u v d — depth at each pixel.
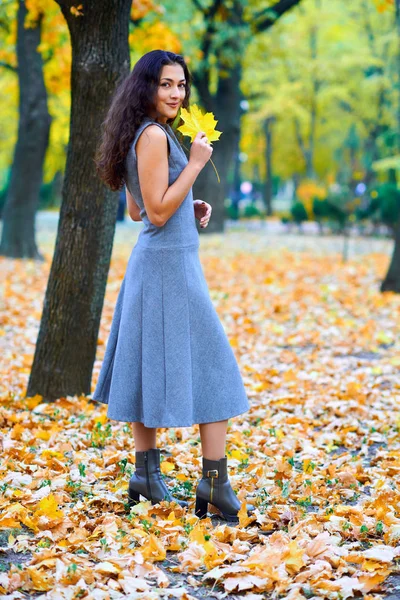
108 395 3.80
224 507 3.64
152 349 3.53
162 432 5.25
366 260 17.89
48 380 5.97
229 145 22.70
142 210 3.60
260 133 46.84
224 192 24.42
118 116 3.50
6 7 15.45
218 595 2.91
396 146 31.83
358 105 35.06
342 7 33.03
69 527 3.46
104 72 5.52
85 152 5.68
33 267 14.84
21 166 16.12
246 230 29.67
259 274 14.77
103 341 8.62
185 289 3.53
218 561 3.10
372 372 7.18
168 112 3.51
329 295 11.93
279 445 4.90
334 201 18.17
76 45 5.56
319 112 39.44
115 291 12.52
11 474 4.08
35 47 15.77
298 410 5.91
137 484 3.74
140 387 3.60
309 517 3.58
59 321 5.93
